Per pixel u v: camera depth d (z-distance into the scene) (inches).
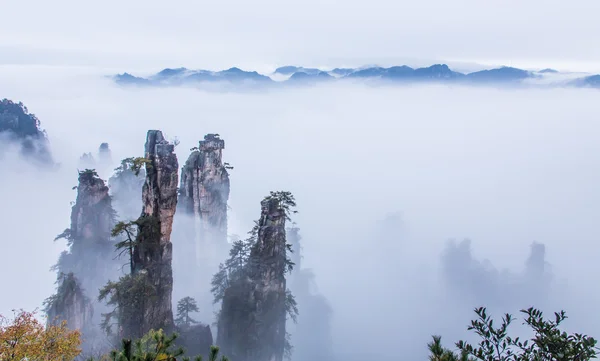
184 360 953.5
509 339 810.8
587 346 749.9
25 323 1418.6
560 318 808.9
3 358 1346.0
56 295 2667.3
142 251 2329.0
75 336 1520.7
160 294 2372.0
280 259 2556.6
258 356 2468.0
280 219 2551.7
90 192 3297.2
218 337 2650.1
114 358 926.4
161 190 2379.4
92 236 3307.1
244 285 2559.1
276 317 2566.4
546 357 772.6
